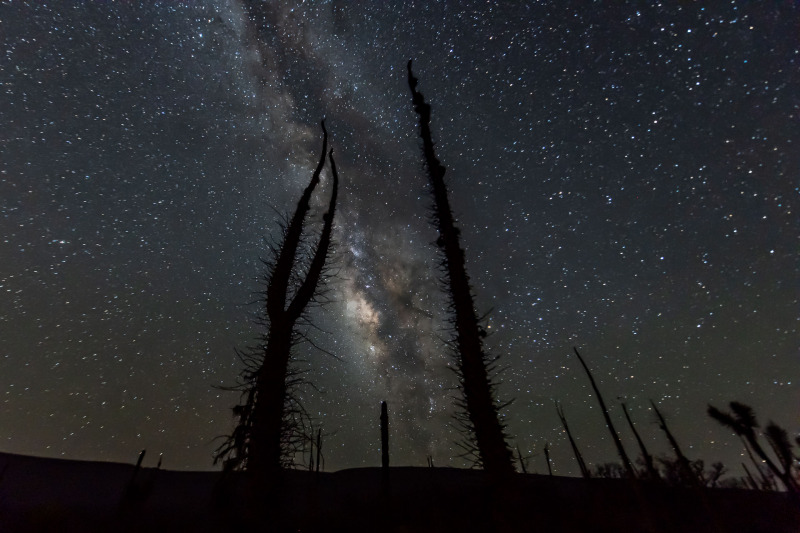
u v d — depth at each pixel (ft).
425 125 18.40
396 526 20.66
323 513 22.30
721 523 30.04
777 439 30.14
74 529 25.11
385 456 17.70
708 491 37.35
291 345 11.67
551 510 18.63
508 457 12.04
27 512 30.73
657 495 33.42
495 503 11.55
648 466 36.06
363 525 21.54
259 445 9.98
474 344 13.55
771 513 32.09
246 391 10.98
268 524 9.12
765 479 43.09
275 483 9.74
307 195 14.53
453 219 15.99
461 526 17.38
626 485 38.11
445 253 15.35
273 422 10.33
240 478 10.05
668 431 37.17
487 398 12.82
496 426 12.46
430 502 26.55
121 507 22.50
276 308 12.12
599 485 35.47
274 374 10.89
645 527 25.12
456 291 14.51
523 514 11.22
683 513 31.99
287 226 13.83
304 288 12.43
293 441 10.68
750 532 29.30
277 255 13.29
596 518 21.99
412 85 19.63
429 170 17.26
